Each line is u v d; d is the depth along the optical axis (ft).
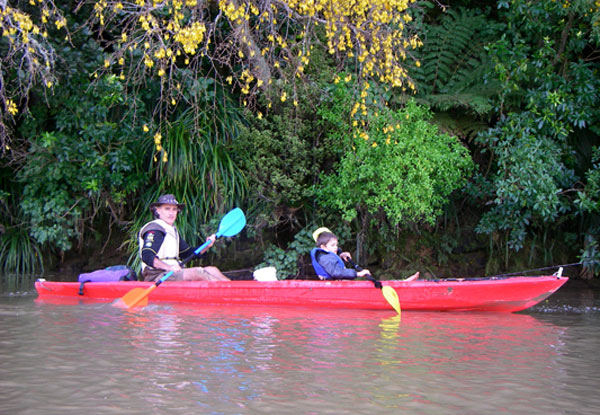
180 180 26.71
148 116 28.60
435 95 27.40
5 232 29.68
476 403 9.23
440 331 14.96
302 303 19.03
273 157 25.17
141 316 16.80
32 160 26.94
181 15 18.83
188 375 10.58
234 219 22.11
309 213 27.25
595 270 25.77
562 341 13.78
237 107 28.86
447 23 29.63
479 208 29.43
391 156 24.07
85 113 26.91
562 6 24.88
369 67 21.06
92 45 26.21
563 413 8.83
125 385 9.97
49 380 10.21
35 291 21.97
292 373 10.79
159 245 20.29
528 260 28.14
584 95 25.11
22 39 22.35
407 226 27.04
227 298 19.45
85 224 29.99
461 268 28.09
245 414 8.66
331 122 25.20
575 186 27.53
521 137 25.29
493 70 26.94
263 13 21.50
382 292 18.24
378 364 11.48
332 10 20.24
